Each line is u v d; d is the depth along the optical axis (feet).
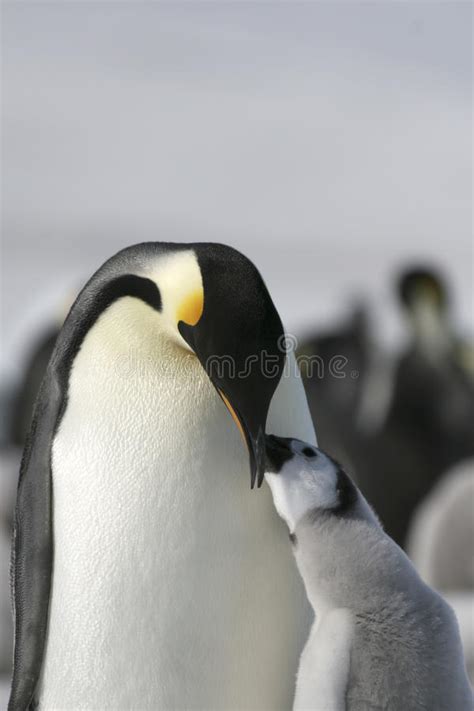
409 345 66.90
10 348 115.75
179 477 18.48
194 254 17.95
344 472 18.62
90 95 413.59
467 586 44.21
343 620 18.07
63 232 284.20
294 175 347.77
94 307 18.92
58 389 19.16
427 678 18.02
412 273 68.59
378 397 63.77
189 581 18.51
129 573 18.51
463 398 64.03
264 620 18.70
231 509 18.52
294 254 263.49
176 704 18.74
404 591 18.22
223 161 358.64
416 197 327.88
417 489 62.75
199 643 18.62
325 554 18.22
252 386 17.20
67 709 18.94
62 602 18.84
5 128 376.89
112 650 18.62
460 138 379.96
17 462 45.57
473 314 150.92
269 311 17.28
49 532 18.99
